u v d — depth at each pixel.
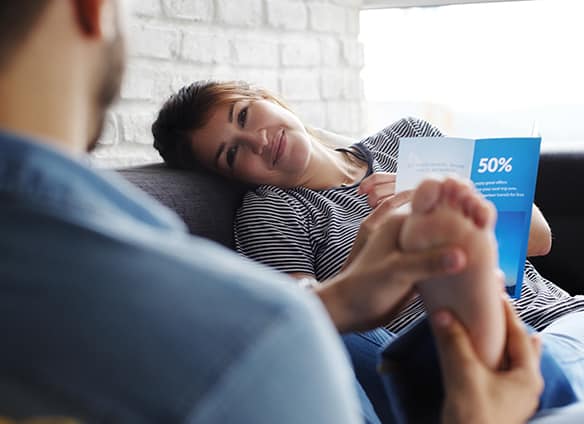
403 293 0.96
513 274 1.60
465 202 0.88
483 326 0.87
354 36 3.25
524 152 1.57
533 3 3.31
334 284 0.99
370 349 1.48
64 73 0.47
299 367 0.41
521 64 3.36
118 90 0.53
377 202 1.84
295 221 1.85
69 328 0.39
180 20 2.50
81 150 0.51
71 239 0.41
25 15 0.45
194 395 0.38
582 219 2.09
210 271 0.42
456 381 0.84
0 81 0.45
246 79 2.73
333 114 3.11
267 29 2.82
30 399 0.38
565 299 1.86
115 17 0.51
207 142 1.97
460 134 3.46
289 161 1.94
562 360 1.52
